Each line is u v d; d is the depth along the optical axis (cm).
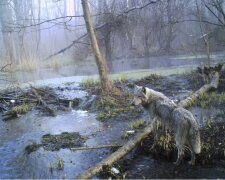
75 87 1384
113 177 570
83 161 655
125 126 853
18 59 2425
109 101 1076
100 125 883
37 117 1009
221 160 602
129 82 1400
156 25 2502
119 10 2308
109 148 709
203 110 915
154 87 1266
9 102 1172
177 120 580
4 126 941
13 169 639
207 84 1112
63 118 982
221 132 710
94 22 2292
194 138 562
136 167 606
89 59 2605
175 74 1488
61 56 2773
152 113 641
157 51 2611
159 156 643
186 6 2520
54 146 742
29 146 743
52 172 616
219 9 1491
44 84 1529
